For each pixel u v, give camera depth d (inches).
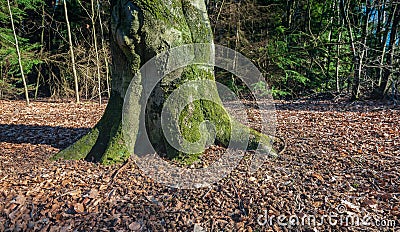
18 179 126.9
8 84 533.6
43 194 113.4
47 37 597.9
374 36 469.4
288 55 537.6
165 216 100.0
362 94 445.1
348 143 175.0
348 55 482.0
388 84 399.9
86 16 574.6
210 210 103.3
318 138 187.5
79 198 110.5
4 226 97.5
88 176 128.0
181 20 140.6
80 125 252.5
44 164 143.2
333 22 566.6
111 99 152.6
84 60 533.3
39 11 560.4
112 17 138.4
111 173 130.3
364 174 129.6
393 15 409.1
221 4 525.7
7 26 549.0
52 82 595.5
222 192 113.8
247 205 105.0
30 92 623.8
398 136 192.4
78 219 99.3
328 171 132.3
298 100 491.8
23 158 155.1
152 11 131.8
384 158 148.9
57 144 181.8
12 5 500.4
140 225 95.7
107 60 516.1
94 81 545.3
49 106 428.8
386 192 114.1
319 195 111.5
